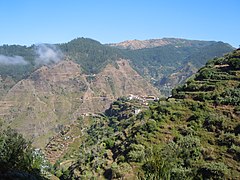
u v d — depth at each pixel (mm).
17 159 29234
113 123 151250
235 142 48438
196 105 62188
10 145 28594
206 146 50250
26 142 31547
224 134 51219
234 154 46375
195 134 54188
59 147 138625
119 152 62844
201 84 71625
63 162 103688
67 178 72500
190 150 48844
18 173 27406
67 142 145000
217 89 66375
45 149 142875
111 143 71625
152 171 18484
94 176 59250
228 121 54188
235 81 68062
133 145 57062
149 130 60094
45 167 73062
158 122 61438
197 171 44625
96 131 146625
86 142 134875
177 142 51875
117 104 196250
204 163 45750
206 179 43156
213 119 55156
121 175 51281
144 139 58219
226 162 45562
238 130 51312
